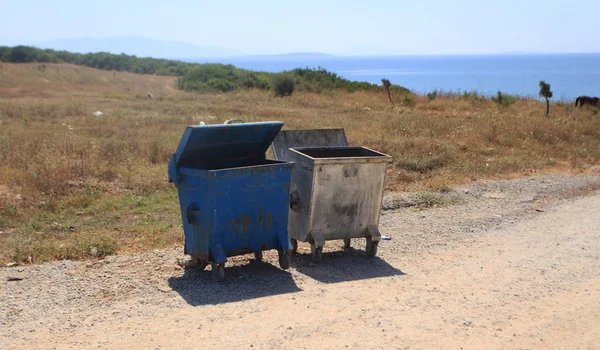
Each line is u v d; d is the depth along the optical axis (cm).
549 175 1332
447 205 999
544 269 660
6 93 3397
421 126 1888
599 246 756
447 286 599
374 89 3750
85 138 1443
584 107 2864
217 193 579
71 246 688
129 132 1584
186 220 620
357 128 1864
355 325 492
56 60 6334
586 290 596
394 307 537
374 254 699
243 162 676
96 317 490
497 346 462
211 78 4400
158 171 1147
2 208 865
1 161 1130
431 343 463
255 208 607
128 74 5784
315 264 667
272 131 662
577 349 463
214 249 584
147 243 735
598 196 1094
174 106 2583
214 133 616
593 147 1734
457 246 750
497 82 12606
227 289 571
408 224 860
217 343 447
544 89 2423
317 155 716
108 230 794
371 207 688
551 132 1884
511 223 877
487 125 1891
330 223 670
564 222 886
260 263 663
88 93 3619
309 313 515
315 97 3247
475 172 1320
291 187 681
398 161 1330
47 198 934
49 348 428
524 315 529
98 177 1073
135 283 578
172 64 6675
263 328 479
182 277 602
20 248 675
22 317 483
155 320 488
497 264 676
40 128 1644
